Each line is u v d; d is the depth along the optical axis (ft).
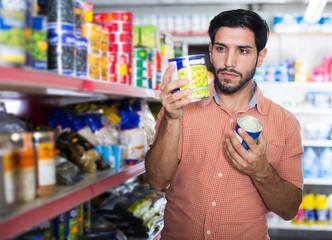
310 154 15.64
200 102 5.78
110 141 6.17
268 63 17.93
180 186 5.71
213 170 5.48
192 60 4.47
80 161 5.19
